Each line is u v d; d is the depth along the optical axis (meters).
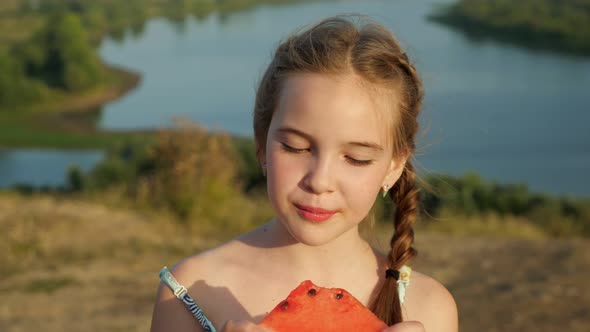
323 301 1.26
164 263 8.10
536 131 56.50
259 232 1.56
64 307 6.45
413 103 1.44
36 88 73.50
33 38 82.56
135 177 16.30
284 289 1.47
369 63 1.31
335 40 1.34
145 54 101.12
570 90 71.12
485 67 80.94
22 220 9.09
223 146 10.90
